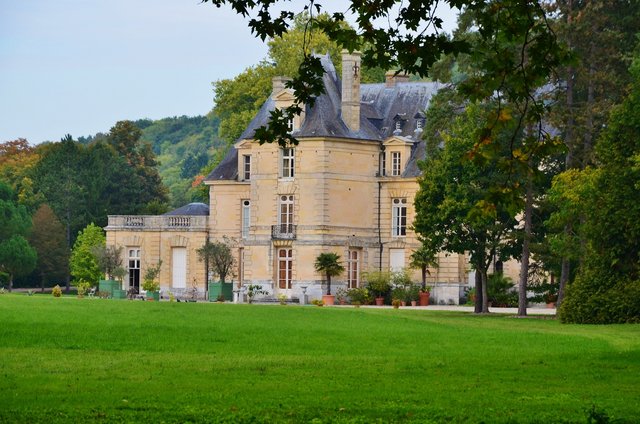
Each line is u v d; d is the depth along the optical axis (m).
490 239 85.62
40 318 60.25
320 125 109.62
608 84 81.00
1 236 137.38
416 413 30.83
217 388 35.41
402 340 54.25
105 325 57.34
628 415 30.62
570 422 29.52
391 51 30.67
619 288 72.31
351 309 80.62
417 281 109.50
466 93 30.48
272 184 111.44
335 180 109.81
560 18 82.00
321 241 109.06
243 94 137.12
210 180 118.75
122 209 160.62
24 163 183.12
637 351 46.50
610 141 71.75
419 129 112.25
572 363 42.91
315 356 46.19
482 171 84.00
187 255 119.50
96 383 36.59
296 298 109.69
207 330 56.56
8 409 31.14
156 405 31.83
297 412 30.84
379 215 111.81
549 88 92.25
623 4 84.31
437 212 85.44
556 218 76.19
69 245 155.50
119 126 177.25
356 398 33.38
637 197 70.81
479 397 33.72
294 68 133.50
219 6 31.03
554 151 30.77
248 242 112.12
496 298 104.00
